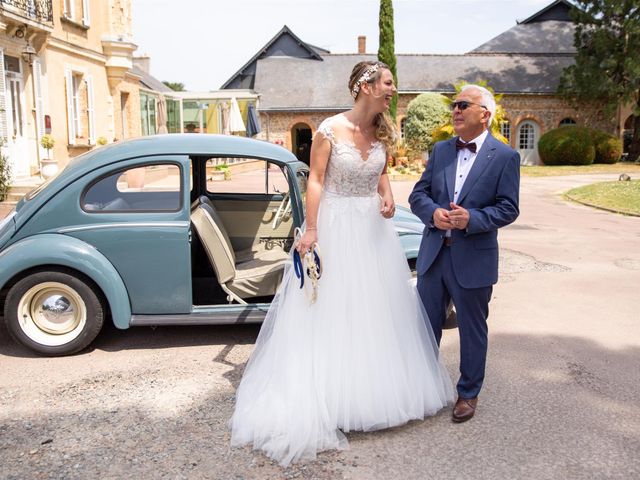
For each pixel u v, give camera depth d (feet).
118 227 13.82
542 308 18.60
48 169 44.91
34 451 9.79
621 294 20.24
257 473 9.19
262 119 115.14
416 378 10.78
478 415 11.23
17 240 13.94
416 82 113.39
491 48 130.11
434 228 11.07
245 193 17.78
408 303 11.07
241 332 16.06
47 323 14.08
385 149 10.57
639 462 9.54
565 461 9.56
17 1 42.22
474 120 10.52
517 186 10.44
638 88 95.30
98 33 59.36
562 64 118.11
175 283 14.14
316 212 10.23
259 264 15.57
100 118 60.64
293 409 9.85
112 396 11.97
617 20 97.71
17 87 45.14
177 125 105.29
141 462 9.48
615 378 13.07
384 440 10.26
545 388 12.51
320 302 10.32
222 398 11.92
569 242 30.25
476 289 10.56
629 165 95.76
